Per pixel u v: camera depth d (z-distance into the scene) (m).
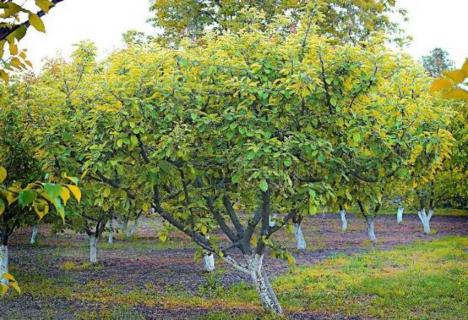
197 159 6.79
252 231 7.78
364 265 12.75
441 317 7.70
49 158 7.07
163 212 7.27
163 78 6.40
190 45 7.43
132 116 6.25
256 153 5.93
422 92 7.07
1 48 1.91
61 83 7.88
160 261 15.49
